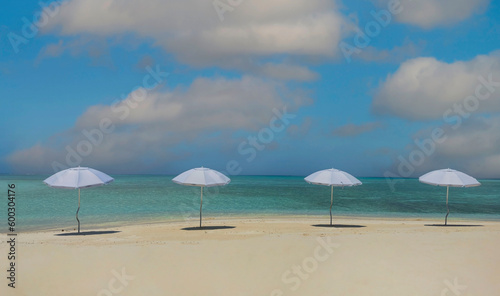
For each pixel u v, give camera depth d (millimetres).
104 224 20266
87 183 14664
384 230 15914
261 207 29609
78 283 8102
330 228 17141
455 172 18062
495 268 8695
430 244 10711
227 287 7922
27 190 43469
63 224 20250
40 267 9008
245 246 10828
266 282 8133
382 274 8383
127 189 48062
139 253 10195
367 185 77438
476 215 26094
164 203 31500
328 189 56812
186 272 8742
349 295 7406
